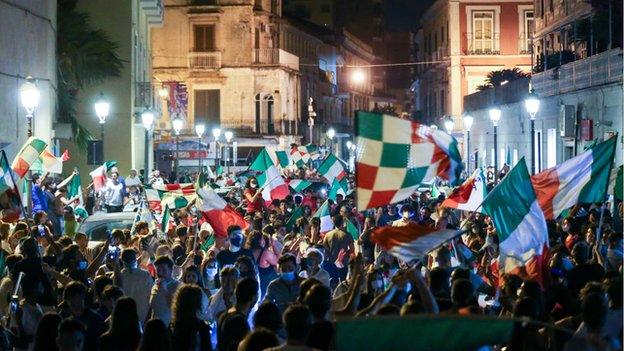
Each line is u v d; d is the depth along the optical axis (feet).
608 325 41.70
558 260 57.93
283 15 371.76
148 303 55.11
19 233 67.97
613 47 157.99
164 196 90.58
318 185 147.43
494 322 26.27
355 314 39.42
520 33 309.83
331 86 437.17
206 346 42.63
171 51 319.06
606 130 151.64
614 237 64.69
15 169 82.84
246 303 44.73
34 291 48.57
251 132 319.47
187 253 72.13
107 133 181.68
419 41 407.44
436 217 87.15
